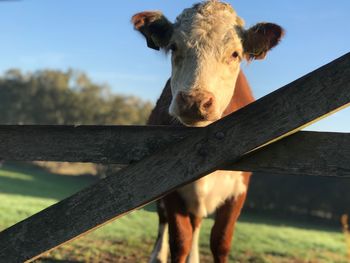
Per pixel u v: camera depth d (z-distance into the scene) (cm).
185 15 149
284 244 319
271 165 87
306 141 86
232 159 86
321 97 82
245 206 814
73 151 95
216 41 140
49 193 598
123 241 259
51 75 1780
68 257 215
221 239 168
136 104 1706
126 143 93
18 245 94
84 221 92
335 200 774
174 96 128
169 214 161
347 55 81
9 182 700
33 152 97
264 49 151
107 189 92
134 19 146
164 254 213
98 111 1705
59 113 1759
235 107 165
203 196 159
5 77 1841
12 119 1828
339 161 84
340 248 326
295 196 798
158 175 90
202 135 88
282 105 84
